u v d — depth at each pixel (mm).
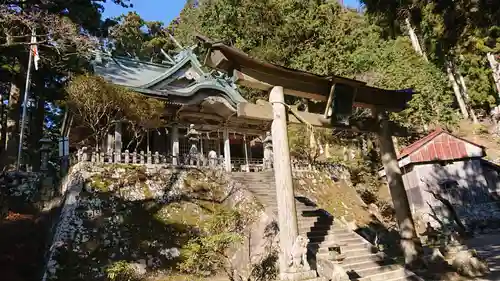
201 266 10328
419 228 20688
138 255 10883
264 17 32188
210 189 15211
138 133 18875
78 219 11484
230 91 23281
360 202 21359
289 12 32656
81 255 10375
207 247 8094
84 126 18922
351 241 11273
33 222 13461
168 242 11711
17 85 22672
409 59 32312
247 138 26703
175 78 22016
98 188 12953
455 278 9031
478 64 34469
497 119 34156
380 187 26375
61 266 9852
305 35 31422
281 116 8102
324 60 29453
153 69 25266
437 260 10172
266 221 11914
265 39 32375
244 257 10867
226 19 33344
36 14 15320
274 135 8023
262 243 10938
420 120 29469
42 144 18125
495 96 34844
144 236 11711
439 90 31125
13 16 14016
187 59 22891
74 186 12766
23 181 16125
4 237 11758
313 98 9250
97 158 14289
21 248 11398
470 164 22812
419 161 23219
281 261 7410
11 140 21656
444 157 23016
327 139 28188
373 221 19250
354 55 30688
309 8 32656
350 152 29000
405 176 24391
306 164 21688
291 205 7551
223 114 21922
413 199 23516
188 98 20531
